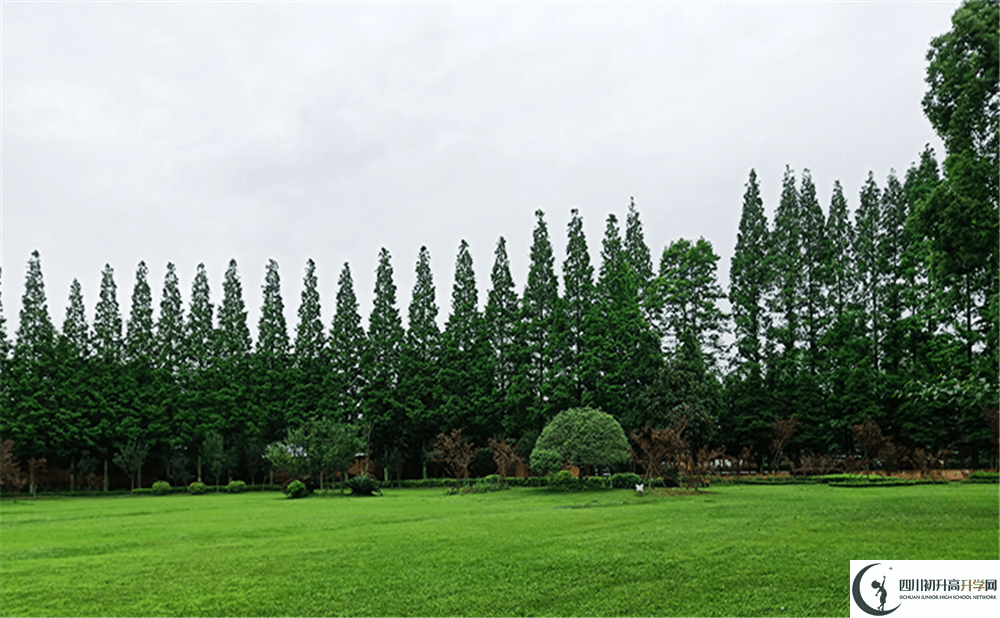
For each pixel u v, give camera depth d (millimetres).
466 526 14953
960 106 14422
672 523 14547
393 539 12906
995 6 14250
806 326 41250
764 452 39781
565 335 42281
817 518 14680
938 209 14789
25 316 42844
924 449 35219
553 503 22656
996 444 32812
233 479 44750
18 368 40719
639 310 41844
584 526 14438
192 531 15383
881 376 36688
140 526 16906
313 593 8367
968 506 17188
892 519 14266
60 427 40250
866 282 40344
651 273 46031
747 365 40625
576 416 33156
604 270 43125
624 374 39969
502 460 34188
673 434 28891
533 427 41188
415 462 46500
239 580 9211
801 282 41562
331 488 37469
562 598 7867
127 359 44969
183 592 8562
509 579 8898
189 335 46906
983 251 14523
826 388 39344
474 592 8242
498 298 46438
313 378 46875
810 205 42469
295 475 36250
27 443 39594
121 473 43812
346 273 49125
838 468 37875
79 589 8844
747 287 42719
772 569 9016
